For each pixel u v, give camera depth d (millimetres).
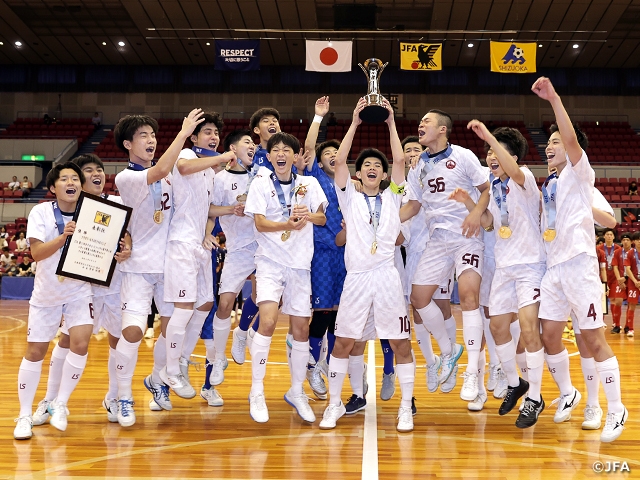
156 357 4484
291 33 21312
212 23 20406
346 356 4195
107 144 23016
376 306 4109
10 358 7016
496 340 4246
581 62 24297
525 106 25078
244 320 5215
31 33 21906
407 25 20312
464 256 4301
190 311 4254
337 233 4621
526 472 3188
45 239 3926
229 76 25516
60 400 4039
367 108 4141
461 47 22562
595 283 3742
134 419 4125
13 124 24422
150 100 25672
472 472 3182
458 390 5496
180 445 3686
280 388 5551
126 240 4184
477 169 4312
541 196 4117
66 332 4230
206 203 4418
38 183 21531
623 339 9586
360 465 3301
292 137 4312
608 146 22781
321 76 25312
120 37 22234
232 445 3699
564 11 19062
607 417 3775
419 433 4004
